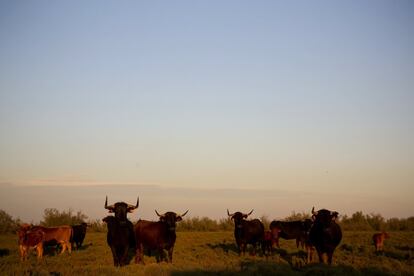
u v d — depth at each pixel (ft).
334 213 69.92
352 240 123.03
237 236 87.76
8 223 189.16
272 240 94.17
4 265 66.95
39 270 59.98
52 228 93.09
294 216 170.81
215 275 55.98
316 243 69.92
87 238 147.95
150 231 73.82
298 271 60.23
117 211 70.69
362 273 57.82
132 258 84.07
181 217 74.43
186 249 100.78
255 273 57.00
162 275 55.11
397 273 57.62
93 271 57.88
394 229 194.29
